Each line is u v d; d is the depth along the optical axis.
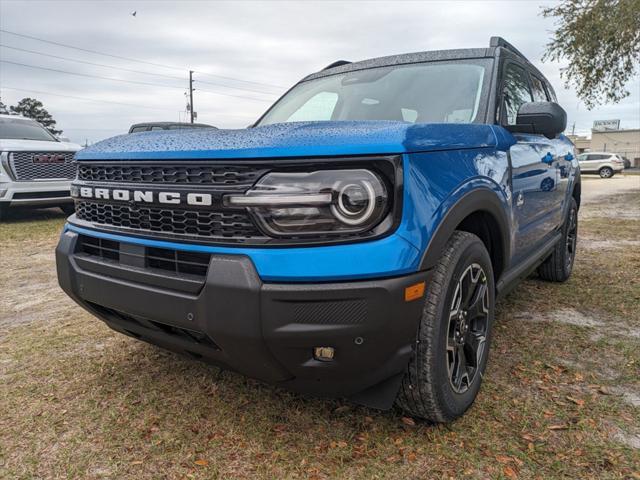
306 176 1.67
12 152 8.07
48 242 6.93
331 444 2.03
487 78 2.82
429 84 2.93
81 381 2.62
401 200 1.71
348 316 1.66
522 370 2.68
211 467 1.90
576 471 1.85
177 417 2.25
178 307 1.83
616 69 14.56
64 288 2.33
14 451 2.02
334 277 1.65
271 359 1.74
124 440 2.08
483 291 2.28
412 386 1.96
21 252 6.28
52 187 8.47
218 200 1.74
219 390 2.49
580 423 2.15
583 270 4.99
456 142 2.07
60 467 1.92
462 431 2.10
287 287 1.65
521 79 3.34
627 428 2.13
